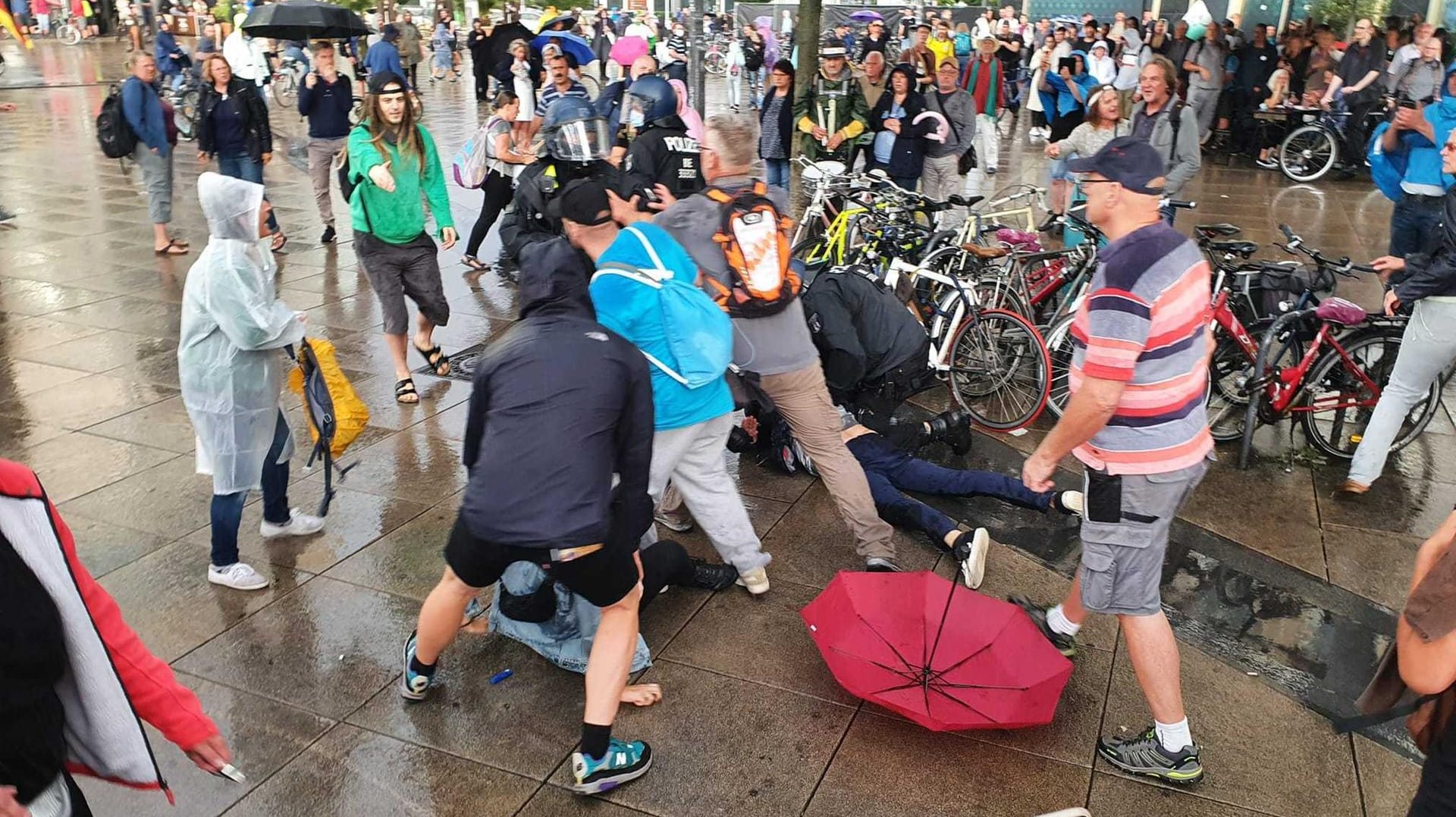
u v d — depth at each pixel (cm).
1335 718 364
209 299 389
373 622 404
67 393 618
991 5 2938
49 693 179
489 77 2109
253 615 407
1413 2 1736
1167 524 318
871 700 344
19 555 172
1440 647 190
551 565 296
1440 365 493
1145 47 1612
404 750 339
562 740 345
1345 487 533
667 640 401
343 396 445
